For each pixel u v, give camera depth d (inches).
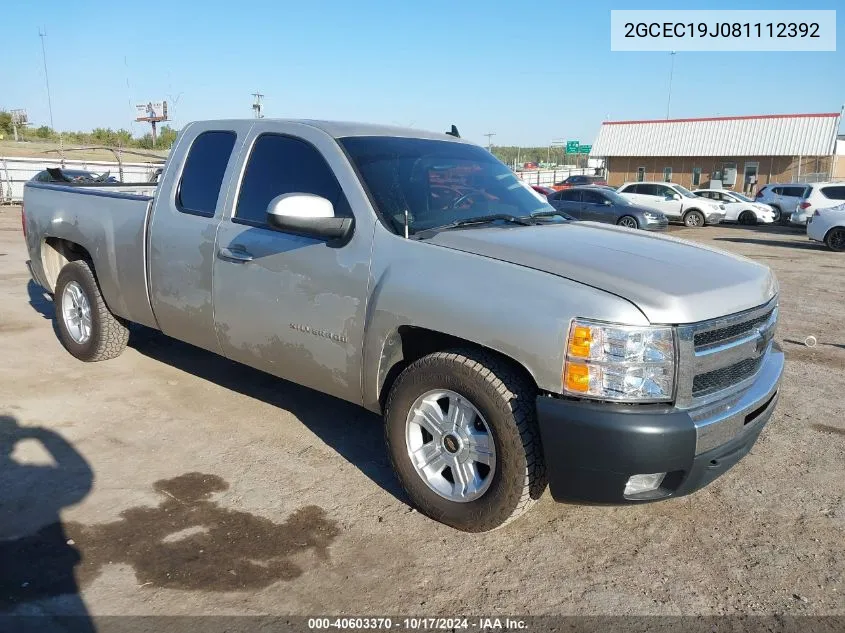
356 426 178.1
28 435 165.6
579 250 129.0
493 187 164.1
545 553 125.0
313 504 138.7
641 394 109.5
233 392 199.5
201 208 169.0
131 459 155.7
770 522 137.6
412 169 151.3
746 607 111.7
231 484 145.8
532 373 113.0
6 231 609.6
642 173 1851.6
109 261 195.0
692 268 126.7
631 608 110.6
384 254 132.6
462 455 126.5
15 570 113.9
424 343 135.8
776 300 139.7
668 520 137.6
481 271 121.4
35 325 269.0
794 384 223.1
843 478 156.3
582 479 112.7
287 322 148.3
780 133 1624.0
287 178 153.4
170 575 114.7
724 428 115.9
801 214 887.7
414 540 127.3
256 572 116.3
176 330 179.3
